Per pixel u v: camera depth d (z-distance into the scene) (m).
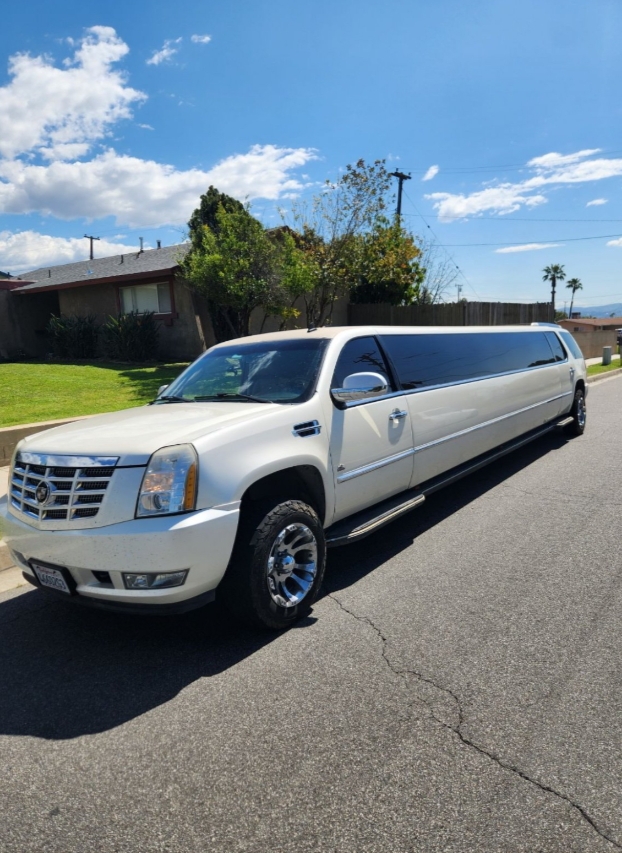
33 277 26.84
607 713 2.82
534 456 8.34
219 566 3.38
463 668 3.24
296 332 5.09
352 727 2.81
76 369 15.19
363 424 4.52
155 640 3.77
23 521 3.62
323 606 4.08
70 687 3.30
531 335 8.23
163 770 2.61
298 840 2.19
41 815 2.39
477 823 2.22
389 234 21.11
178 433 3.49
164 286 18.33
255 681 3.24
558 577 4.35
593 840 2.13
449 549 5.02
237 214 15.32
